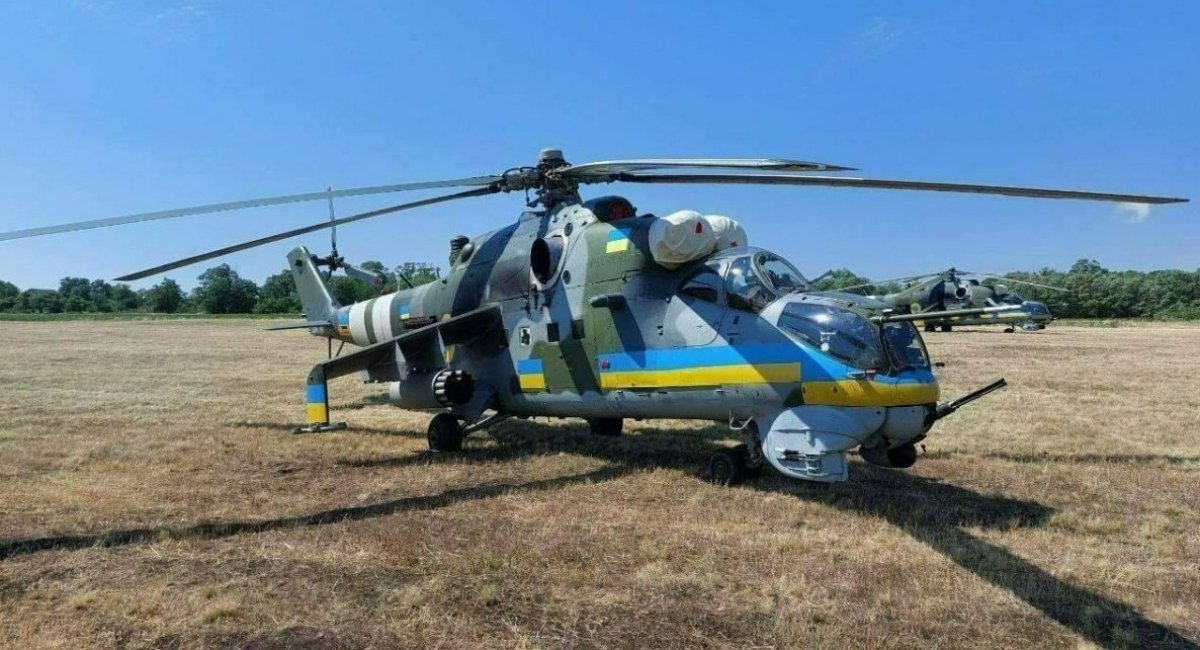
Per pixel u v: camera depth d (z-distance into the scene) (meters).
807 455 7.33
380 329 14.09
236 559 5.85
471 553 5.90
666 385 8.77
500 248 11.37
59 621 4.68
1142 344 32.44
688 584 5.35
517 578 5.45
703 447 10.89
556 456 10.20
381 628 4.61
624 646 4.39
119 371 22.25
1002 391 17.00
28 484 8.41
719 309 8.38
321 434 12.19
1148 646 4.42
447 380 10.66
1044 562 5.83
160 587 5.21
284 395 17.06
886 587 5.28
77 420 13.13
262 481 8.78
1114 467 9.37
